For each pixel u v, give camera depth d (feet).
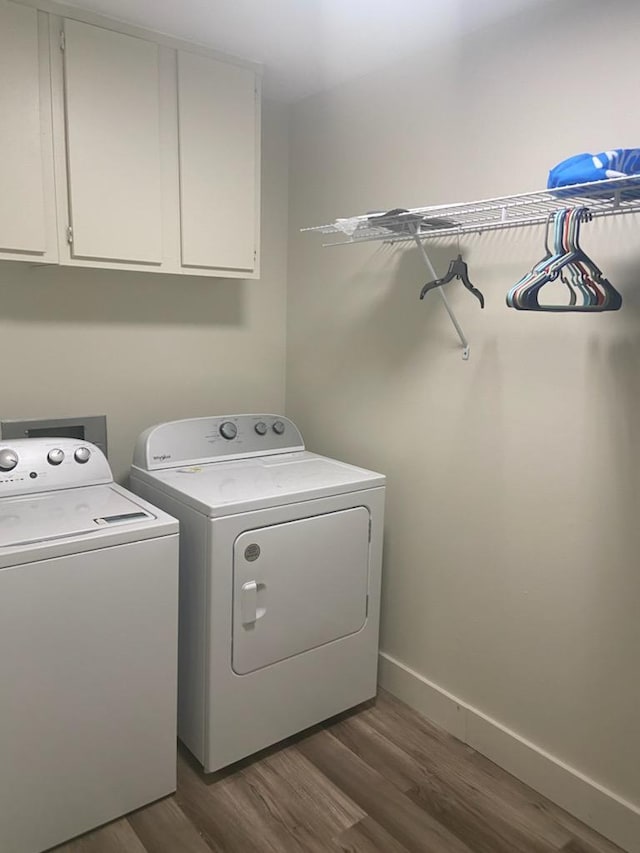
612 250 5.33
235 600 6.11
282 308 9.23
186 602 6.35
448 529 7.07
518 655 6.45
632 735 5.57
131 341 7.85
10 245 6.01
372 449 7.98
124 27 6.39
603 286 4.86
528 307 4.94
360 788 6.28
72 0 5.97
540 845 5.64
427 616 7.43
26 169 6.01
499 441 6.43
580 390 5.68
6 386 7.03
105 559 5.29
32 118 5.98
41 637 5.04
